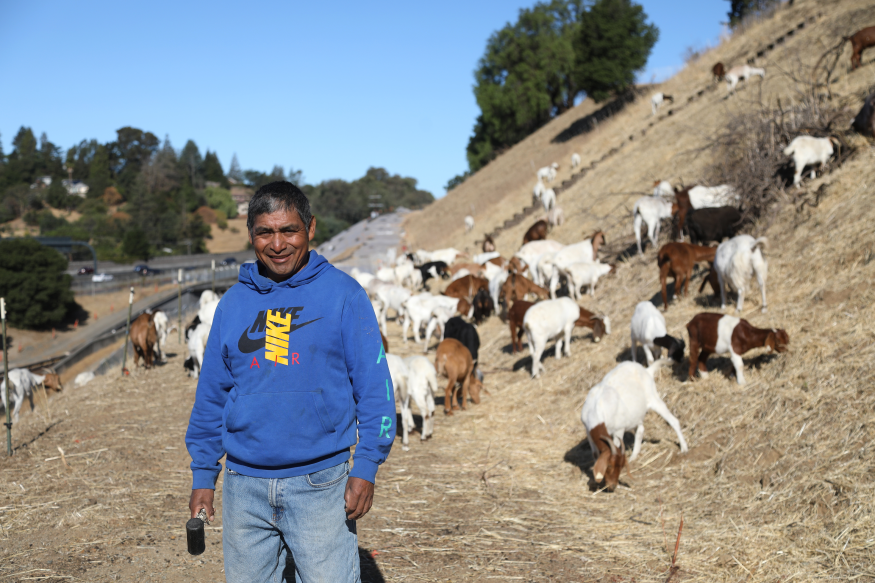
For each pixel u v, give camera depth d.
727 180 12.88
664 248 10.71
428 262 22.30
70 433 8.15
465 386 9.79
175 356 14.92
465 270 19.34
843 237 9.23
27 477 6.37
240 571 2.48
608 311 12.40
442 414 9.62
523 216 27.34
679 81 32.38
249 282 2.57
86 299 55.66
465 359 9.46
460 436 8.48
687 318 9.81
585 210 20.61
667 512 5.75
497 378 11.29
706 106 22.53
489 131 66.50
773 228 10.95
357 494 2.35
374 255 47.34
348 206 168.00
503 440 8.23
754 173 11.78
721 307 9.59
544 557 4.87
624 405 6.45
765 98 18.33
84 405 9.89
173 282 60.78
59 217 147.38
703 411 7.24
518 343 12.61
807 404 6.36
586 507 6.00
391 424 2.47
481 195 46.78
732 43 31.44
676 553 4.87
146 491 6.04
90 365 25.39
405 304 14.94
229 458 2.48
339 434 2.45
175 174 175.88
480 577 4.51
